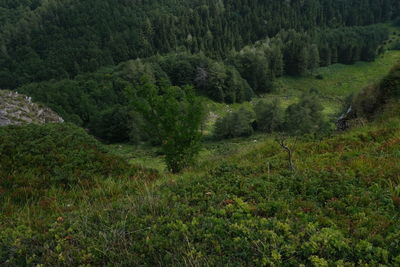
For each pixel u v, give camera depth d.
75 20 162.12
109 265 4.13
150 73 104.69
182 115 14.36
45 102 88.50
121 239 4.70
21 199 8.27
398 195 5.54
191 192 6.73
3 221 6.30
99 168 11.45
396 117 13.70
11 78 126.19
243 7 193.00
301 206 5.51
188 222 4.97
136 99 14.30
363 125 14.83
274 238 4.20
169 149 14.44
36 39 151.50
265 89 123.88
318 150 10.34
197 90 112.38
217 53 148.38
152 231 4.89
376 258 3.77
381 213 4.98
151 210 5.75
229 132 75.31
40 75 125.69
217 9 182.38
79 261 4.29
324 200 5.78
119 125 79.00
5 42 152.50
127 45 152.50
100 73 117.88
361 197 5.52
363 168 7.03
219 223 4.84
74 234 5.08
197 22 168.38
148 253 4.25
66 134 13.06
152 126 14.76
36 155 10.85
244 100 114.25
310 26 179.88
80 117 93.81
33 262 4.46
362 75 129.50
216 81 107.50
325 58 138.62
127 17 172.00
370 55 139.12
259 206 5.43
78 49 140.75
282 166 8.59
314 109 71.75
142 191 7.77
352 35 166.75
